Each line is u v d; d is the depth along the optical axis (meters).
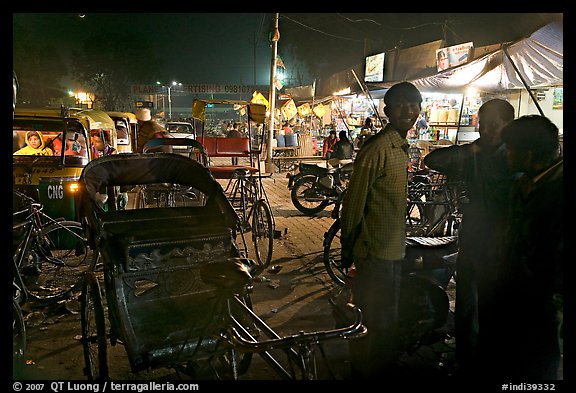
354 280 3.16
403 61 18.98
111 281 3.08
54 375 3.50
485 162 3.15
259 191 9.14
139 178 3.97
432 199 6.27
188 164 4.07
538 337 2.60
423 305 3.67
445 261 4.17
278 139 18.62
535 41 8.03
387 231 2.95
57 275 5.76
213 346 2.90
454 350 3.94
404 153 2.95
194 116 8.68
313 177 9.45
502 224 2.84
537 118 2.55
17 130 7.05
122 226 3.56
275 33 14.95
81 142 7.07
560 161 2.46
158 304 3.11
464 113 12.81
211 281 2.42
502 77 9.89
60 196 6.50
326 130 21.31
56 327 4.34
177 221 3.70
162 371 3.58
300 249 6.91
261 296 5.06
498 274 2.82
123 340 2.84
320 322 4.44
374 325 3.03
